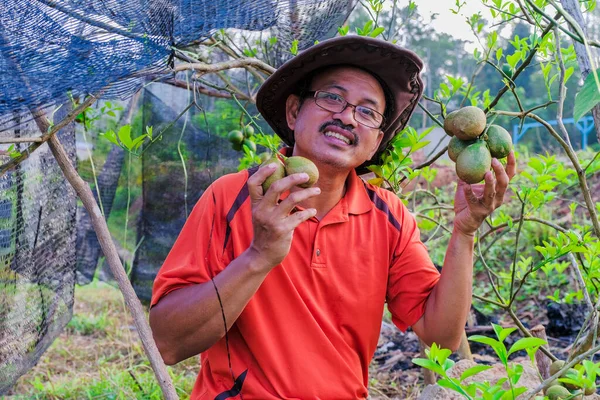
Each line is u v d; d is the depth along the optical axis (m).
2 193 2.71
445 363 1.76
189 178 5.03
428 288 2.49
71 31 1.75
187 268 2.24
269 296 2.29
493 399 1.68
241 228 2.32
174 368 4.94
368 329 2.46
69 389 4.42
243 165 4.18
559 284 5.79
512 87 2.77
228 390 2.29
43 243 3.19
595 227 2.53
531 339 1.66
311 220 2.39
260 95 2.65
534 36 2.77
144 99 4.91
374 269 2.45
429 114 3.06
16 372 2.88
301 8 2.50
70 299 3.69
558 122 2.43
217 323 2.08
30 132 2.83
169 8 1.80
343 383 2.33
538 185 2.93
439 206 3.71
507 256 6.82
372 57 2.35
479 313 5.37
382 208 2.53
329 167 2.33
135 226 5.11
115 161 4.85
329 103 2.36
